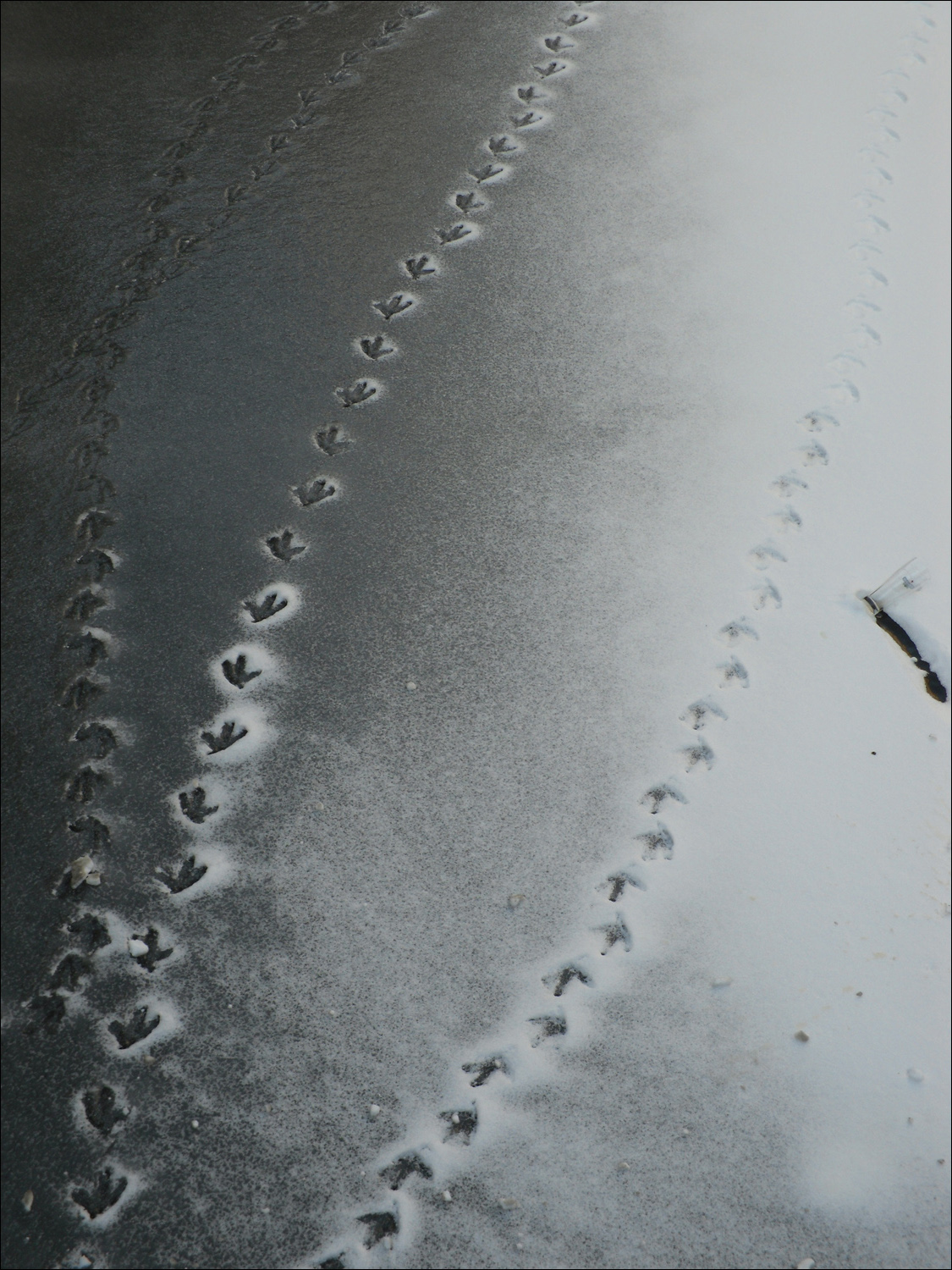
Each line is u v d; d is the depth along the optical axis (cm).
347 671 276
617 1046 214
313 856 240
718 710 269
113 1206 192
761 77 489
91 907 231
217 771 255
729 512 315
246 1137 200
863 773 260
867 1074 213
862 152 447
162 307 383
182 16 541
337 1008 217
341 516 315
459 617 288
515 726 264
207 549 306
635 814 249
